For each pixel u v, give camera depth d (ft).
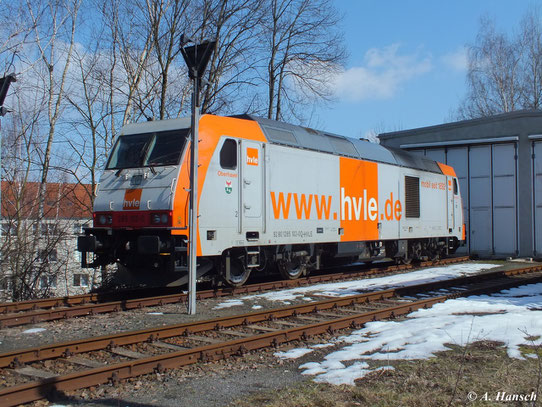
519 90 130.52
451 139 81.56
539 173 75.36
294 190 42.91
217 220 36.01
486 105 134.00
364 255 52.85
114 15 62.13
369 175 52.44
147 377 18.39
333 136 49.93
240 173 38.01
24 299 47.19
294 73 79.41
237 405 15.84
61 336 25.48
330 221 46.75
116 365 18.01
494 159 78.84
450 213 68.39
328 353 21.88
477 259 76.33
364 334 25.03
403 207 57.77
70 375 16.88
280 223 41.39
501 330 24.08
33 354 20.11
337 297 36.96
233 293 38.09
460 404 15.47
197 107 31.17
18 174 53.88
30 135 55.47
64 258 50.96
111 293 37.45
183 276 35.27
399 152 60.08
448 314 29.45
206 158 35.55
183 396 16.67
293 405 15.52
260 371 19.33
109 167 37.91
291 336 23.72
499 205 78.28
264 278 50.19
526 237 75.82
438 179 66.03
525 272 55.16
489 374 18.13
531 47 130.41
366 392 16.25
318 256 47.09
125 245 36.91
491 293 38.63
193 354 20.15
